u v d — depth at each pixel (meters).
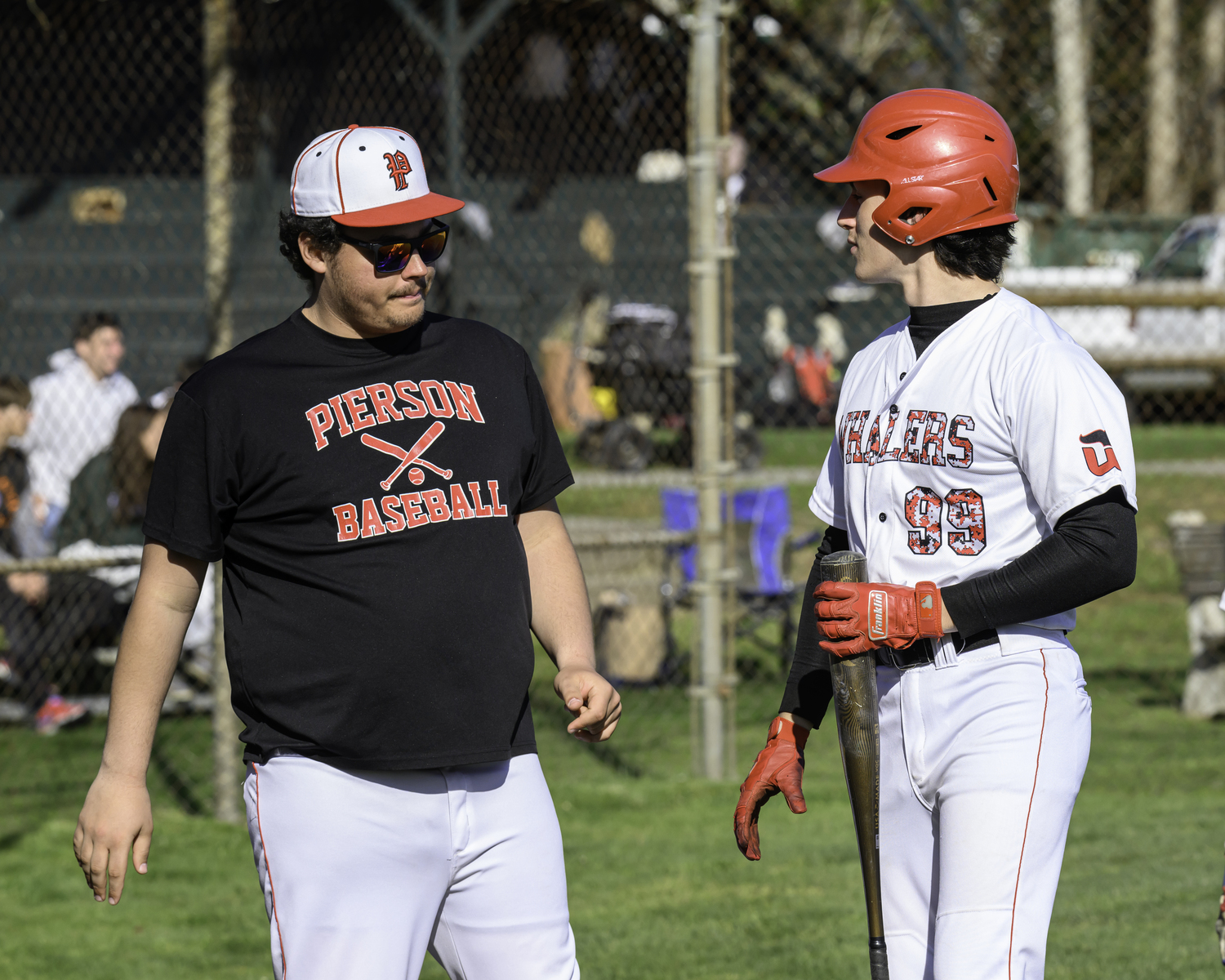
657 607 29.73
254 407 9.17
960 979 8.82
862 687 9.19
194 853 20.09
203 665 27.86
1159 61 71.06
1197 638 26.53
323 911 9.03
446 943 9.59
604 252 58.69
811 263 58.19
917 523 9.39
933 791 9.34
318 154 9.23
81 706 27.61
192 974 15.67
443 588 9.15
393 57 53.62
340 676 9.03
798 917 16.91
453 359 9.66
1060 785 9.05
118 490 27.09
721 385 23.00
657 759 24.73
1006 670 9.12
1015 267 48.47
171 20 52.47
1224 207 77.81
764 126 54.69
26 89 53.22
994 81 65.25
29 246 53.72
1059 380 8.84
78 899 18.33
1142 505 44.53
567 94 57.50
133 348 54.12
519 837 9.45
